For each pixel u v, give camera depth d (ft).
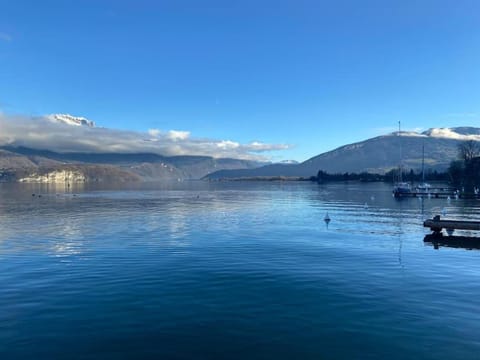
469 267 81.00
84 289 65.05
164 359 41.24
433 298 60.13
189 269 78.95
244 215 202.90
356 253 96.27
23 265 83.15
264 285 67.10
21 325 49.80
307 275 74.02
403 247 105.40
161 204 301.43
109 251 99.14
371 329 48.39
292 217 191.42
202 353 42.47
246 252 97.55
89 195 482.28
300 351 42.91
